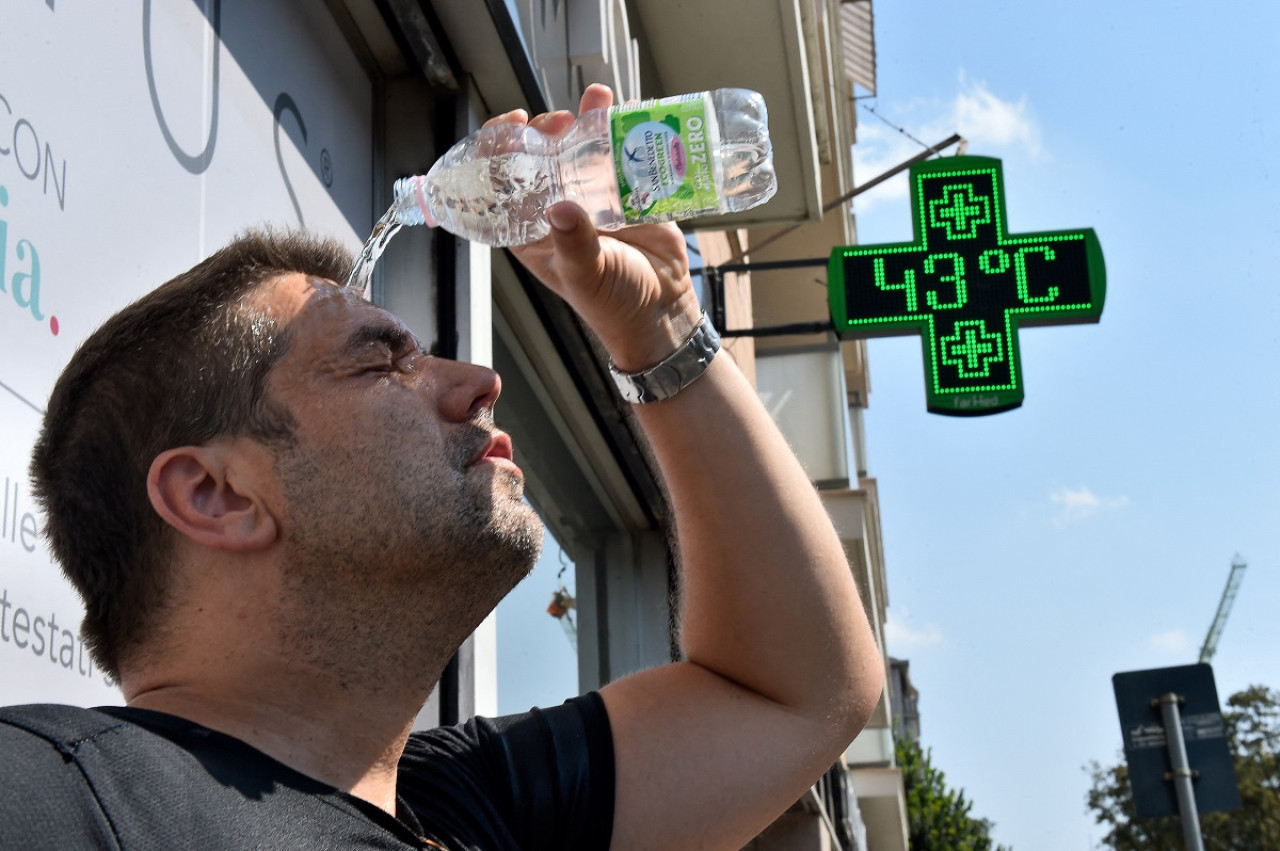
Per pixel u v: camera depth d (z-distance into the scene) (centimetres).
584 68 375
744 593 178
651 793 165
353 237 297
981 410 587
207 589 135
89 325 181
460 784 154
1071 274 592
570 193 196
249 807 114
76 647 171
